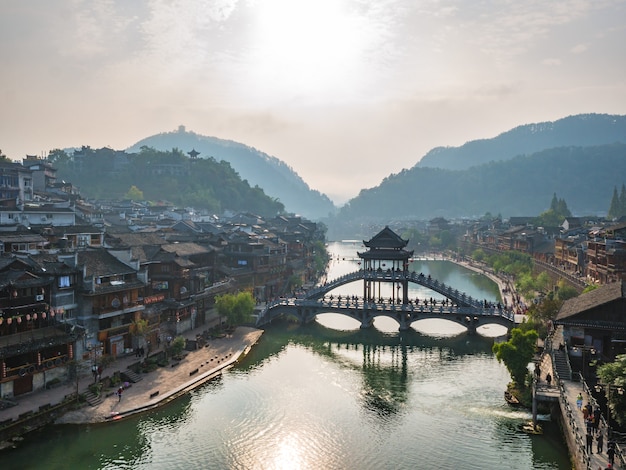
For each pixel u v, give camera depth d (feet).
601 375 163.84
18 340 196.13
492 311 330.34
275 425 197.16
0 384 187.32
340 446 181.47
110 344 245.04
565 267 513.45
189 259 340.59
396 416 206.90
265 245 439.22
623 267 360.07
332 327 364.38
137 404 204.54
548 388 196.24
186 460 169.37
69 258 235.40
